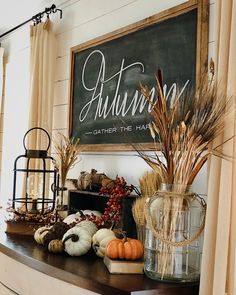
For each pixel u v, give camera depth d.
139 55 2.38
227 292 1.49
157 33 2.27
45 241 2.04
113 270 1.66
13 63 4.02
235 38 1.51
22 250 2.04
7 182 4.02
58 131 3.12
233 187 1.51
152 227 1.64
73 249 1.92
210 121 1.53
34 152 2.67
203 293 1.51
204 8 2.01
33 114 3.21
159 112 1.65
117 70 2.54
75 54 2.93
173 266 1.61
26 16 3.65
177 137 1.59
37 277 1.87
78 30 2.99
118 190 2.09
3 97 4.18
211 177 1.54
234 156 1.51
